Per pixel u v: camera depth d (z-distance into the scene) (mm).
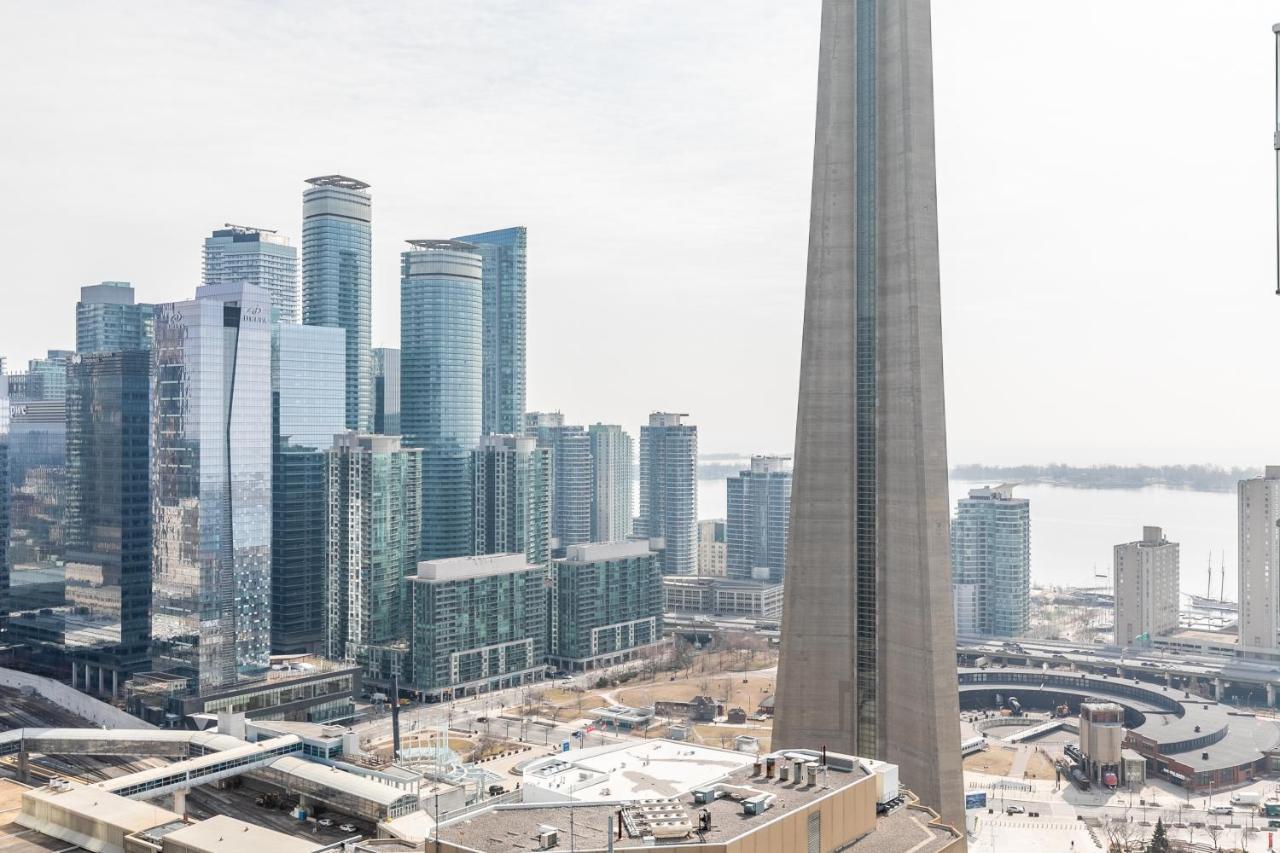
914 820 171750
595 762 187250
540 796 172375
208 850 177125
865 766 176625
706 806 152250
